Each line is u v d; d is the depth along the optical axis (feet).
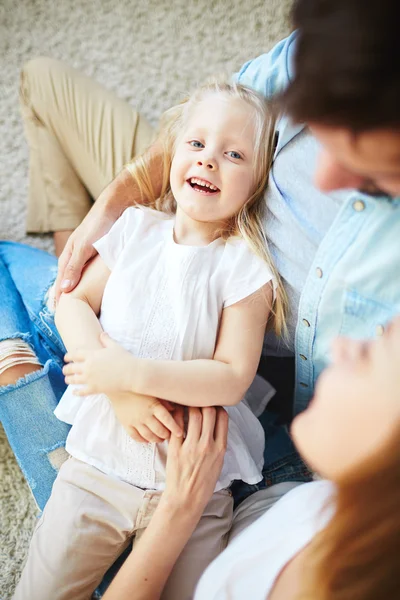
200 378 2.60
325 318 2.53
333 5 1.42
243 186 2.75
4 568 3.34
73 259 3.04
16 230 4.66
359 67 1.39
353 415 1.63
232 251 2.82
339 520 1.60
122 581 2.40
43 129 4.07
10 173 4.83
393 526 1.49
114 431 2.79
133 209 3.09
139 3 5.18
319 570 1.62
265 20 5.13
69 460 2.91
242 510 2.88
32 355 3.11
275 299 2.78
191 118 2.89
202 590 2.16
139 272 2.84
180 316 2.73
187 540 2.51
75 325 2.82
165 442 2.75
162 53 5.12
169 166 3.22
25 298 3.37
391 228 2.15
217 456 2.58
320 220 2.52
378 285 2.24
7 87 4.97
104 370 2.58
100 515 2.72
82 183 4.26
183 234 2.94
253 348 2.73
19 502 3.60
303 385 2.97
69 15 5.15
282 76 2.78
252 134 2.75
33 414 3.01
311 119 1.55
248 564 2.09
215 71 5.07
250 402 3.39
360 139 1.53
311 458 1.77
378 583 1.52
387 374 1.60
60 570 2.67
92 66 5.07
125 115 4.01
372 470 1.51
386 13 1.35
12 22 5.09
